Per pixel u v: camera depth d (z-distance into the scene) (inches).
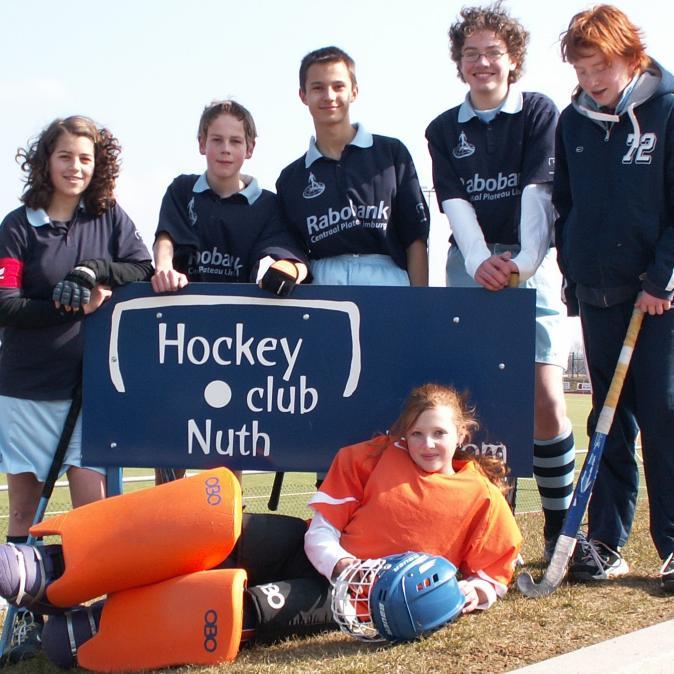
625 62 141.5
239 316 154.5
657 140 141.9
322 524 132.5
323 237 169.0
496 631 120.9
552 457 172.4
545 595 139.3
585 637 118.1
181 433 155.9
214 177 171.6
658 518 148.6
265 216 172.7
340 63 167.3
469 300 148.6
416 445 132.9
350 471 136.3
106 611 128.2
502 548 130.1
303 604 130.2
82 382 157.4
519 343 147.1
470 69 166.4
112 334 156.7
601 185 145.9
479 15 165.8
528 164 164.6
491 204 168.2
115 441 156.9
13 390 152.9
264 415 153.7
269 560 139.3
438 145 173.2
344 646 123.4
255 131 173.5
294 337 153.1
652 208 143.3
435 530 129.6
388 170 169.3
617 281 147.3
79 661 127.0
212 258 172.4
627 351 143.6
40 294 153.1
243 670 114.4
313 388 152.5
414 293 149.9
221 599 121.5
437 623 118.0
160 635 123.2
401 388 150.0
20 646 140.9
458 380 148.6
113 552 125.0
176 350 155.9
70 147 151.3
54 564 131.0
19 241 152.1
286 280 152.1
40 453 154.3
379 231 167.8
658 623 123.0
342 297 151.7
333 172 169.3
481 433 147.6
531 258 154.3
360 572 124.5
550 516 175.0
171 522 125.2
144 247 163.5
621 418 154.3
